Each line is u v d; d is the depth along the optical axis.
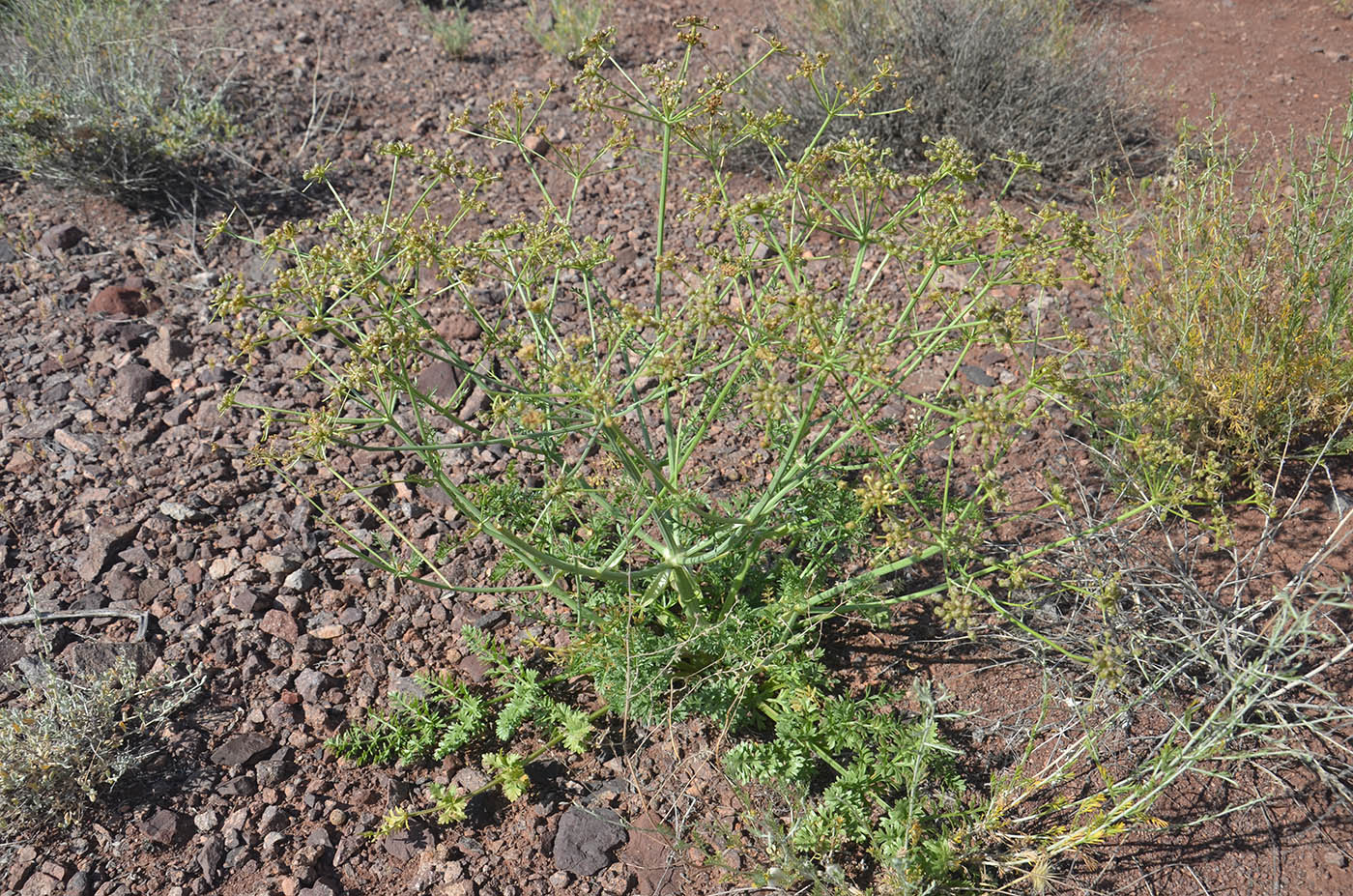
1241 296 3.52
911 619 3.27
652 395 2.67
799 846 2.60
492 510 2.97
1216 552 3.35
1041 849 2.54
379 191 5.48
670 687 2.95
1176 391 3.58
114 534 3.49
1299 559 3.31
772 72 6.05
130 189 5.14
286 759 2.90
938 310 4.50
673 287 4.76
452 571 3.45
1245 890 2.58
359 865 2.68
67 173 5.08
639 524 2.65
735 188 5.61
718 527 2.80
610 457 3.06
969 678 3.08
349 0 7.34
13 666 3.08
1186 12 7.44
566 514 3.28
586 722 2.86
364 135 5.89
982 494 3.06
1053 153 5.46
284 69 6.33
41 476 3.72
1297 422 3.51
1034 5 6.27
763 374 3.17
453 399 2.66
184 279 4.78
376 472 3.85
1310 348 3.50
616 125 3.00
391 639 3.24
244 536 3.55
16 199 5.15
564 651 2.99
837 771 2.76
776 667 2.86
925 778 2.74
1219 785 2.79
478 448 3.91
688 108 2.82
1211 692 2.88
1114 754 2.86
